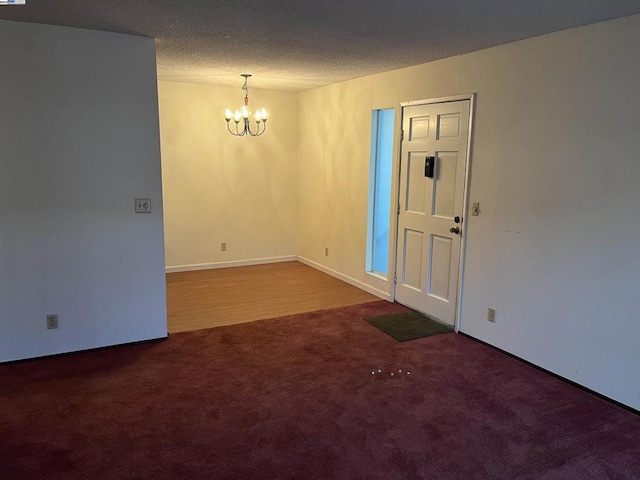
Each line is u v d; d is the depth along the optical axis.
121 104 3.35
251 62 4.19
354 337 3.88
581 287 2.99
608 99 2.75
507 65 3.35
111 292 3.54
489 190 3.58
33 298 3.29
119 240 3.50
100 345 3.57
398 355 3.54
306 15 2.73
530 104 3.21
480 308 3.76
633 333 2.73
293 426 2.58
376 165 5.03
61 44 3.11
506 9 2.54
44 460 2.25
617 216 2.76
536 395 2.95
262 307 4.65
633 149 2.65
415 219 4.41
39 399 2.81
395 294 4.80
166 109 5.60
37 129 3.14
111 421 2.59
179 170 5.80
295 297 4.99
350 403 2.83
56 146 3.21
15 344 3.29
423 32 3.06
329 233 5.88
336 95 5.47
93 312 3.50
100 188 3.38
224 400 2.84
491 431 2.55
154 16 2.80
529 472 2.22
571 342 3.08
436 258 4.21
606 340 2.87
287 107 6.32
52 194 3.24
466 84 3.70
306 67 4.40
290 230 6.67
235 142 6.07
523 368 3.33
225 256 6.29
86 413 2.67
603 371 2.90
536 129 3.18
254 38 3.29
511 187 3.40
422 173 4.28
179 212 5.90
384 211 5.23
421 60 3.99
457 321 4.00
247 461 2.27
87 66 3.21
